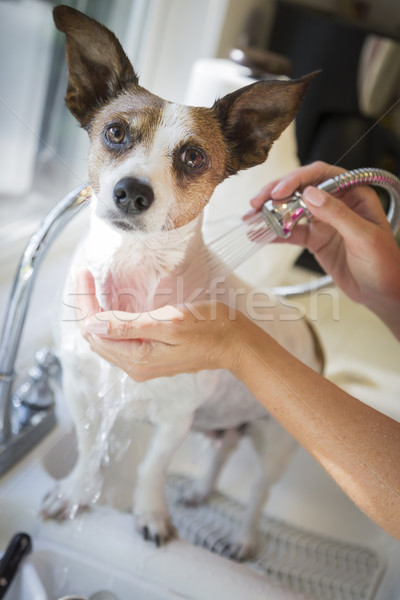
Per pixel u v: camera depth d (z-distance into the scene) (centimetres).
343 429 53
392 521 53
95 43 48
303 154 98
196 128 48
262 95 50
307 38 174
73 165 54
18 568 60
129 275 50
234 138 52
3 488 62
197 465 84
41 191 66
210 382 60
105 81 50
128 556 65
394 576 77
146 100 48
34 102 66
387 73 164
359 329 110
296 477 88
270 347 56
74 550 63
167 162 47
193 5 117
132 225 47
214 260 55
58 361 71
